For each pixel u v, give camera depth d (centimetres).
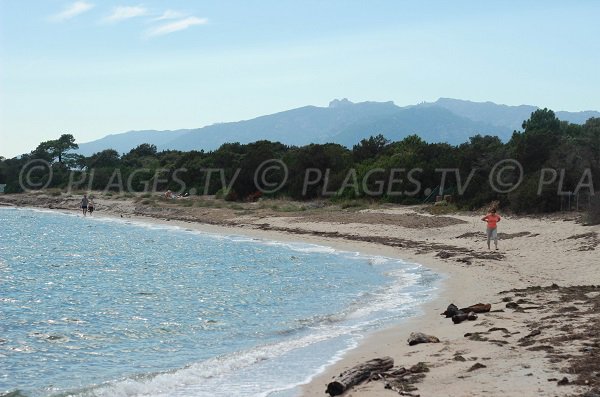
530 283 2105
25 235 5075
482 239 3409
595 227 3191
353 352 1329
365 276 2548
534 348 1172
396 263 2889
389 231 4112
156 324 1772
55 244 4391
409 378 1040
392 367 1127
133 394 1102
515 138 5128
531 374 1004
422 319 1641
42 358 1422
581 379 953
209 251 3747
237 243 4172
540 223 3678
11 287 2534
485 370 1052
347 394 988
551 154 4428
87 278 2791
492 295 1911
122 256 3641
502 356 1141
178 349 1482
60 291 2430
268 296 2175
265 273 2762
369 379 1059
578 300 1678
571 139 4494
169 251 3825
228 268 2981
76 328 1744
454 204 4925
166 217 6675
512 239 3284
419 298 1977
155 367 1323
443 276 2414
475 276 2339
